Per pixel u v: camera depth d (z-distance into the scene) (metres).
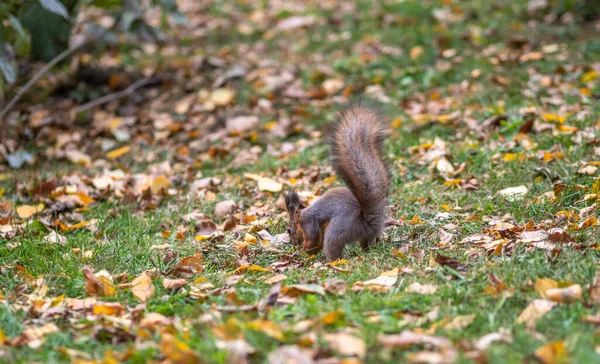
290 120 14.75
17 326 6.93
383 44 18.36
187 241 9.82
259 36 20.34
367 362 5.75
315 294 7.28
